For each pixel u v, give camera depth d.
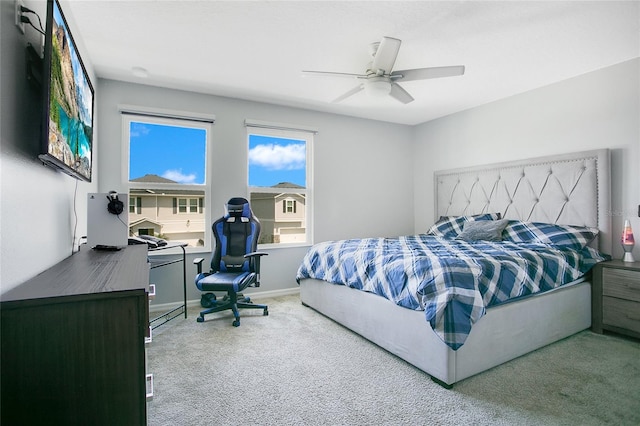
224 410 1.63
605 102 2.96
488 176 3.89
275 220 4.17
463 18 2.21
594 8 2.09
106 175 3.19
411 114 4.46
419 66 2.95
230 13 2.14
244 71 3.06
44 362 0.93
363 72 3.07
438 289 1.86
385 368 2.08
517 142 3.66
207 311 2.98
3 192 1.00
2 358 0.90
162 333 2.68
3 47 1.04
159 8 2.08
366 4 2.05
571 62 2.88
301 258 4.14
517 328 2.14
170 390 1.82
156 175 3.47
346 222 4.48
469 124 4.19
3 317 0.90
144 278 1.17
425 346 1.94
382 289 2.27
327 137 4.34
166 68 2.99
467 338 1.86
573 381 1.90
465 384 1.88
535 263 2.31
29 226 1.22
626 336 2.59
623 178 2.85
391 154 4.84
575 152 3.10
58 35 1.33
